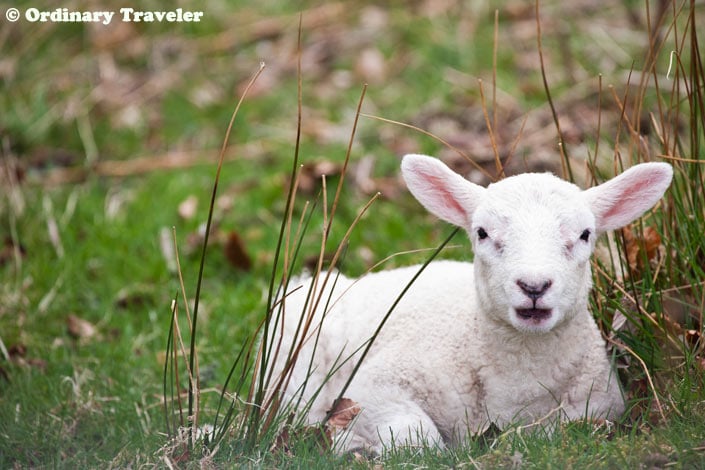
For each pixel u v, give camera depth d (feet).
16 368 31.91
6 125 49.67
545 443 23.04
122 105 52.13
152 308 37.01
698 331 26.61
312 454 23.94
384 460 23.48
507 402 24.86
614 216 24.80
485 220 23.72
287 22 56.80
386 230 39.93
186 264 39.55
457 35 53.06
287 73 53.06
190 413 24.30
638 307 26.71
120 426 27.71
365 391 25.84
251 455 23.75
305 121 49.32
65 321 35.88
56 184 46.68
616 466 21.54
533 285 22.25
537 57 50.39
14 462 25.71
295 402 27.17
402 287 27.71
